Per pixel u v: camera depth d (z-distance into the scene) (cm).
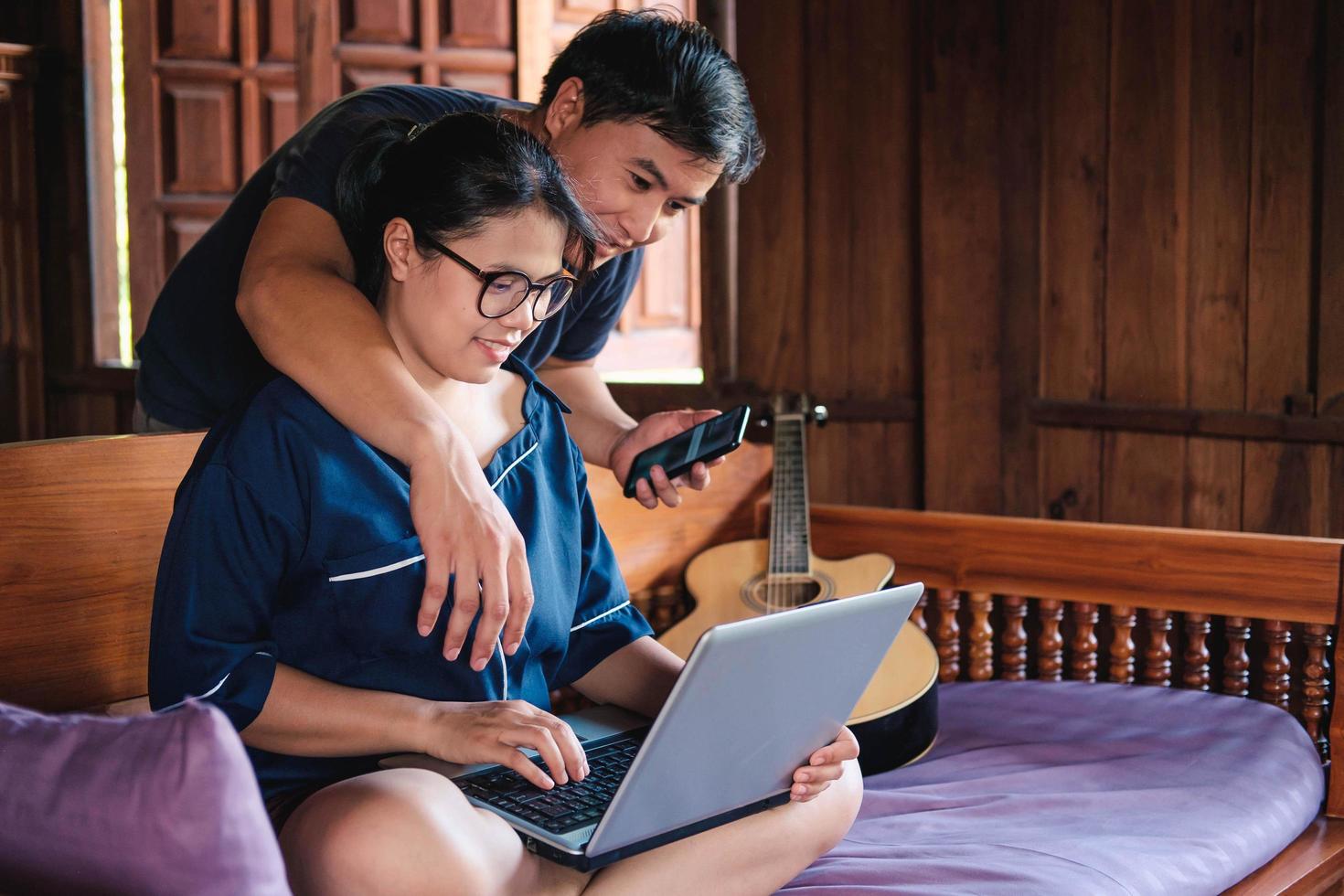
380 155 144
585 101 162
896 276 348
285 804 132
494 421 153
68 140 448
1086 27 319
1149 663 247
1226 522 310
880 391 352
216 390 191
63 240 452
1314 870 193
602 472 243
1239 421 304
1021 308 331
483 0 416
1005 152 329
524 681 151
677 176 162
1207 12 304
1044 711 237
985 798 199
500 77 422
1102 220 321
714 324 366
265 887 100
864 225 350
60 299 455
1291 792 206
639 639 166
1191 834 185
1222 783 204
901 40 341
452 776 136
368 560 135
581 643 163
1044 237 328
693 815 133
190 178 440
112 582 165
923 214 337
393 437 130
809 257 356
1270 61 297
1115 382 323
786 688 128
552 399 164
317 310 138
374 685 139
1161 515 319
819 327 356
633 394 380
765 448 276
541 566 150
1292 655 294
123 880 98
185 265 191
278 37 441
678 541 259
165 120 437
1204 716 229
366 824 117
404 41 417
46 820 100
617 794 120
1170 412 314
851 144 349
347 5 414
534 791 133
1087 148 321
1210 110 306
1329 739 217
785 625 122
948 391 338
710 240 364
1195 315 312
